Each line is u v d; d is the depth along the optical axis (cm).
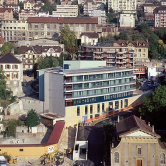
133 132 17862
